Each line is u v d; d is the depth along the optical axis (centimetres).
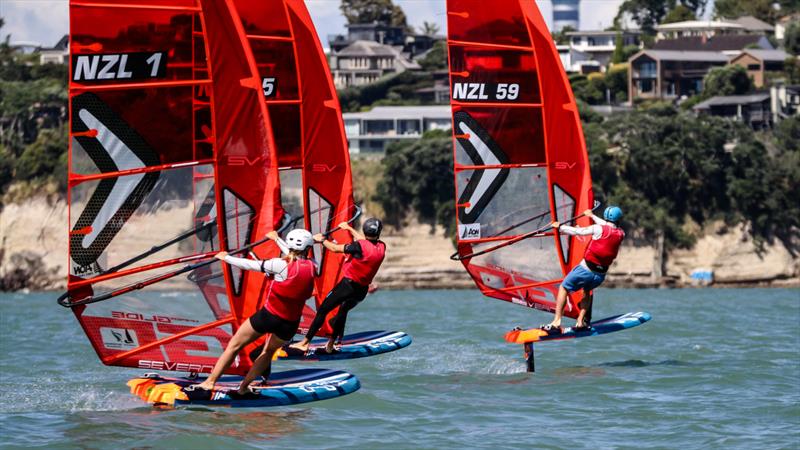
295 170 7075
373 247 6184
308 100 7044
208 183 5109
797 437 4909
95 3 4816
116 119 4903
